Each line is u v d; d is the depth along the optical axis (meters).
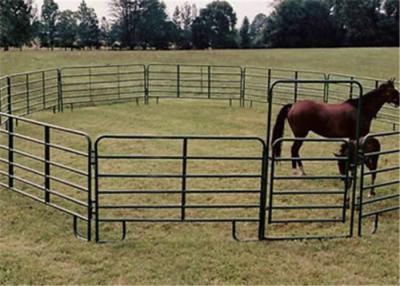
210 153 10.31
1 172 7.77
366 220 6.71
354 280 5.11
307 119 8.60
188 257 5.52
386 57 34.34
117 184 8.12
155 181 8.32
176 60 32.06
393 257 5.61
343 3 52.53
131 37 55.31
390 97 8.55
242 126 13.37
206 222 6.49
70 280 5.02
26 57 30.98
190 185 8.10
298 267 5.36
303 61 32.34
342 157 6.30
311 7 53.56
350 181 7.03
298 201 7.41
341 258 5.58
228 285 4.98
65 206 7.05
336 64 31.11
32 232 6.14
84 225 6.38
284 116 8.84
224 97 19.22
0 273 5.10
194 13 57.06
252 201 7.38
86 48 52.81
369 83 22.42
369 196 7.68
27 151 10.17
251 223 6.54
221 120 14.16
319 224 6.54
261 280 5.09
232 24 56.72
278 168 9.29
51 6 53.97
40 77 23.64
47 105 16.58
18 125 12.93
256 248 5.77
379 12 52.72
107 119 14.07
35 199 6.96
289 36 54.06
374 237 6.14
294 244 5.89
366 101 8.63
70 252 5.61
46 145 6.51
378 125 13.88
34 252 5.60
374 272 5.28
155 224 6.44
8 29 46.97
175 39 56.16
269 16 55.22
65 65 28.55
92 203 6.35
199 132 12.58
